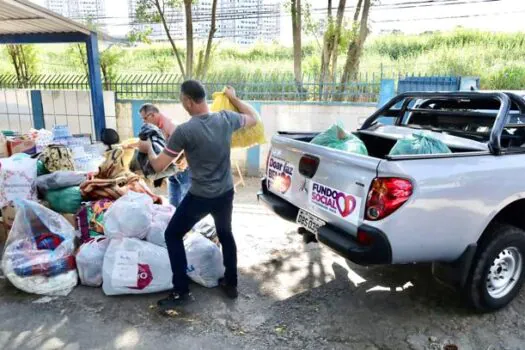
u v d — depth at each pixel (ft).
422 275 12.91
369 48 59.67
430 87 22.70
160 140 12.55
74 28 22.16
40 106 27.09
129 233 11.71
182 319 10.32
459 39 60.08
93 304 10.86
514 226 10.81
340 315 10.68
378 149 13.70
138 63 45.52
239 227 16.65
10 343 9.32
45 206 13.39
